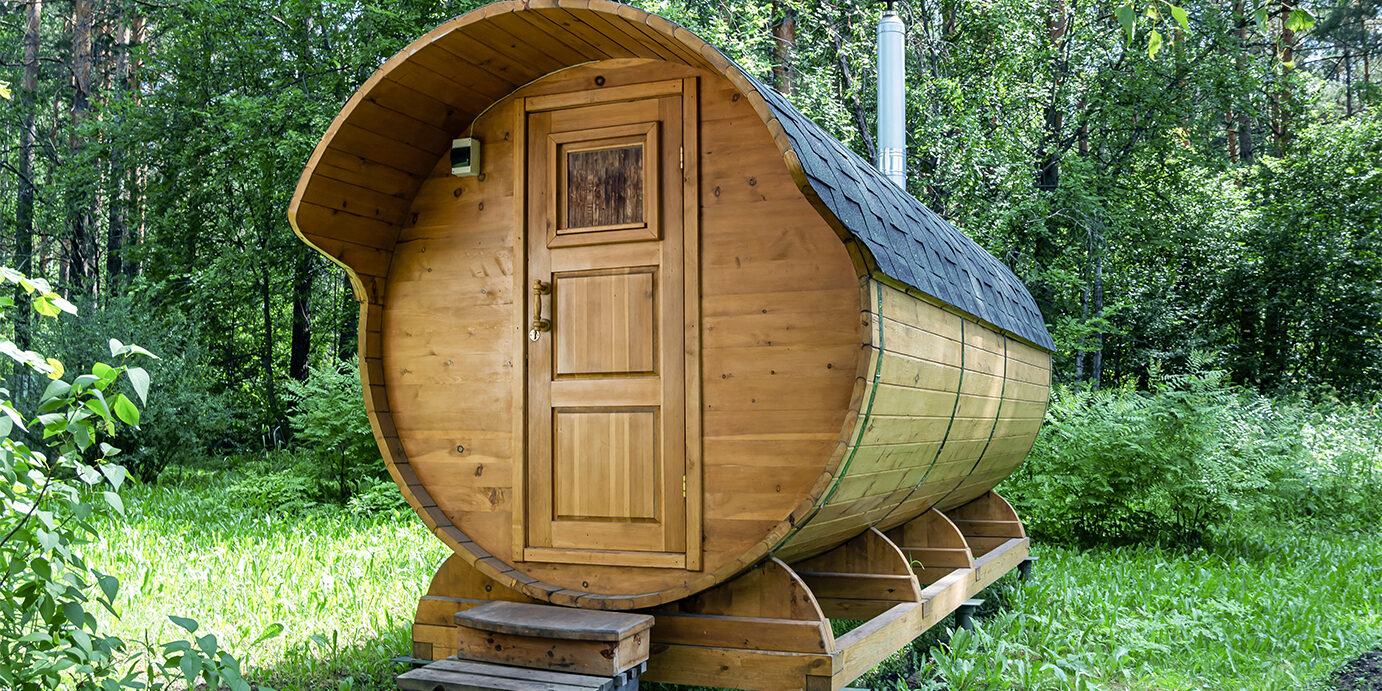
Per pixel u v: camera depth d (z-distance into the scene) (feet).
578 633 12.21
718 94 13.99
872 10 60.03
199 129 62.03
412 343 15.48
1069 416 33.58
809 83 55.77
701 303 13.85
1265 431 34.12
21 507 10.18
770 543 12.57
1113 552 30.86
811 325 13.33
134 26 79.61
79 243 77.61
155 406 45.85
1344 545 32.83
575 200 14.66
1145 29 59.98
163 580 21.70
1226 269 71.72
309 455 36.04
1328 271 68.28
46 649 10.98
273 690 14.16
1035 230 57.82
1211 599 22.50
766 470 13.38
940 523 19.51
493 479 14.88
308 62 58.54
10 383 42.06
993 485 25.49
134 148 63.31
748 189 13.76
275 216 60.70
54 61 83.20
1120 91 61.41
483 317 15.11
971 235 54.44
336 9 56.54
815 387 13.24
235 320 70.18
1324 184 69.62
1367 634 20.20
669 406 13.91
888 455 13.88
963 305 16.56
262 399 62.90
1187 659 18.34
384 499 32.09
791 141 11.63
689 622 13.15
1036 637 19.20
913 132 57.41
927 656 17.85
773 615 12.93
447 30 13.16
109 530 27.35
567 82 14.76
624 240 14.29
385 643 17.51
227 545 26.58
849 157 15.17
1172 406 31.68
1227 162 80.59
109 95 70.13
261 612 19.21
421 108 14.47
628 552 14.01
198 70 62.69
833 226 12.03
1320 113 91.35
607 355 14.30
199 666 10.41
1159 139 63.72
